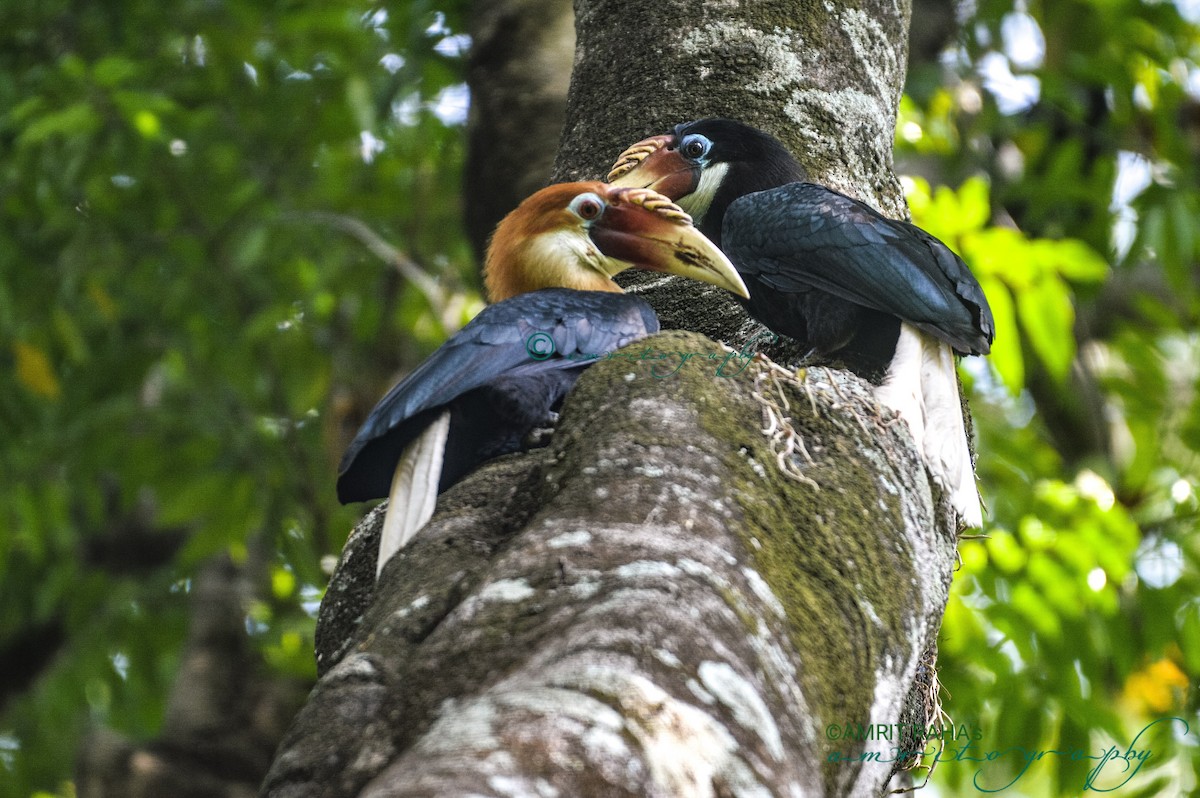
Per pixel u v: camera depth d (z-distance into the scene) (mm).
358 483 6453
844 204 7730
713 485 4902
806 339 8016
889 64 9398
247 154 15273
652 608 4043
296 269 15219
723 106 8844
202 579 14242
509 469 6070
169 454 14594
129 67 13453
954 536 6305
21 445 14883
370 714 4270
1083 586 11625
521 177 11117
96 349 15383
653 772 3457
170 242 15164
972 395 13883
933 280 7395
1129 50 15312
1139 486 13844
